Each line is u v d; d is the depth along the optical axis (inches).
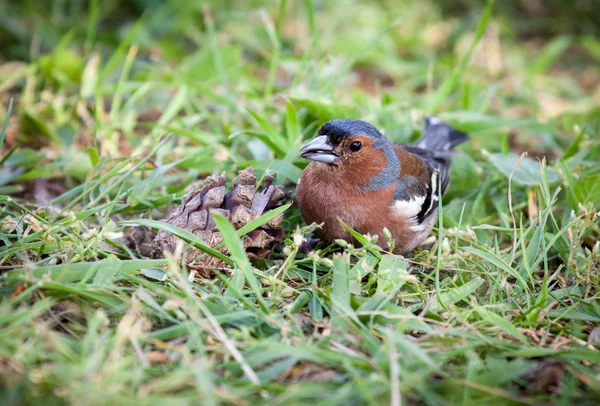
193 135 434.6
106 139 443.2
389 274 308.2
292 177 383.9
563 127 539.5
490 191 415.8
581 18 726.5
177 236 314.3
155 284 291.3
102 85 534.6
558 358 274.5
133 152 427.8
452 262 327.6
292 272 331.9
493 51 643.5
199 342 259.9
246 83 522.6
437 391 253.1
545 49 648.4
